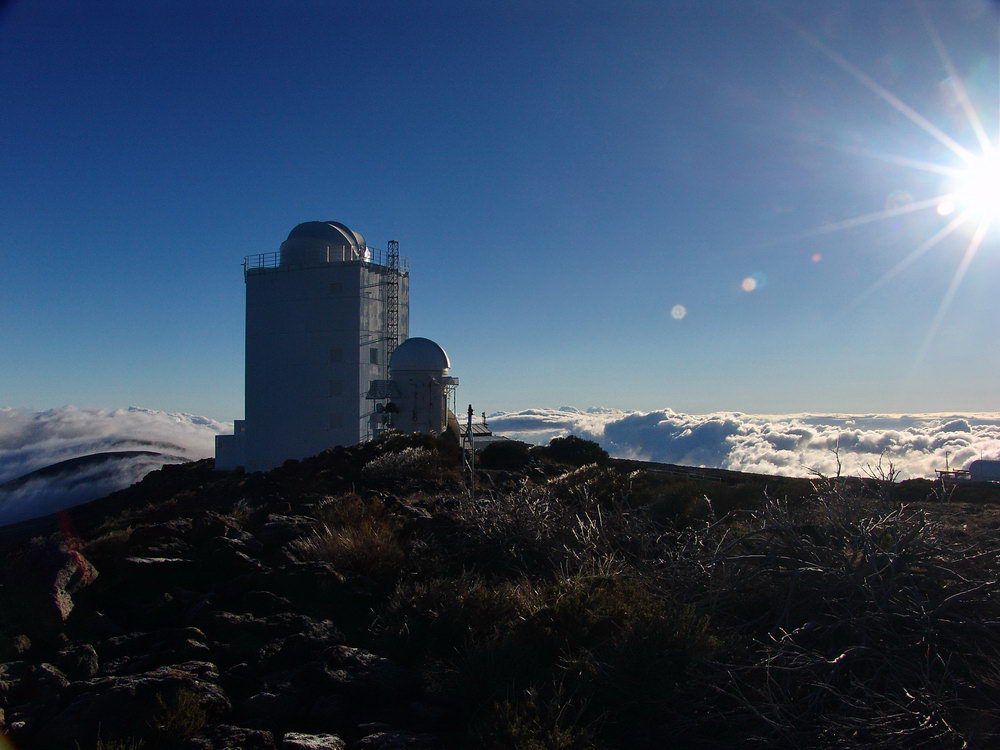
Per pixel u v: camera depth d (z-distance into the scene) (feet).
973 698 16.48
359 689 18.57
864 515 23.82
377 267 172.65
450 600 23.91
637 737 16.53
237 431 176.04
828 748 14.99
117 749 15.67
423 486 57.26
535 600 24.03
